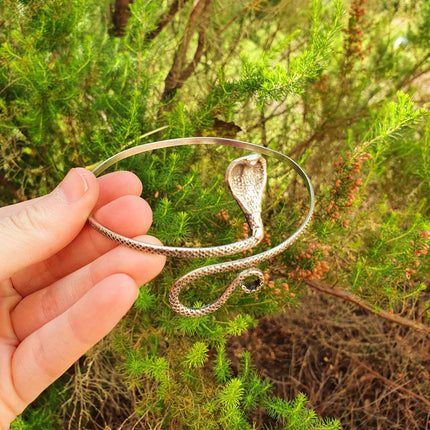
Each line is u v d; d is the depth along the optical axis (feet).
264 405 0.74
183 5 1.05
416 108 1.14
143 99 0.86
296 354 1.09
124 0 1.07
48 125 0.87
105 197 0.72
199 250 0.59
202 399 0.73
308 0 1.15
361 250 0.95
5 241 0.57
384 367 1.05
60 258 0.70
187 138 0.76
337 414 1.01
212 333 0.72
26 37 0.78
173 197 0.80
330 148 1.13
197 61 1.08
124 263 0.62
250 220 0.60
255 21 1.15
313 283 0.89
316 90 1.07
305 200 0.92
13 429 0.69
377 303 0.85
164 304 0.77
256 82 0.75
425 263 0.86
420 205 0.94
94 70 0.89
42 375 0.61
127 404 0.95
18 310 0.67
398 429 1.00
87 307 0.57
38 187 1.02
